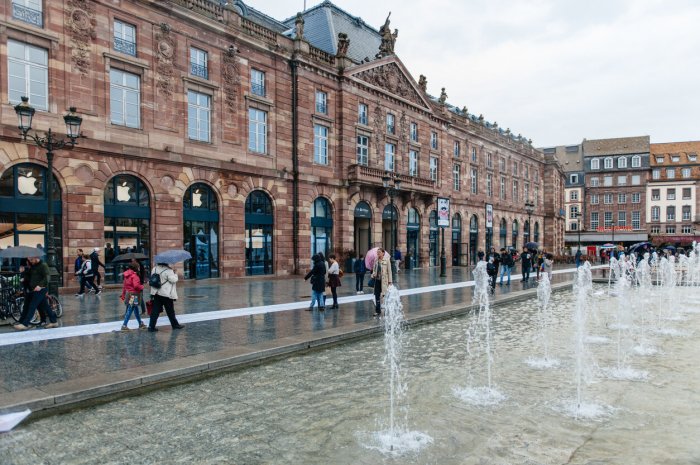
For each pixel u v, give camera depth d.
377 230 34.31
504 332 11.88
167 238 22.52
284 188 28.52
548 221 65.44
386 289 13.32
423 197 39.22
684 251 60.94
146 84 21.69
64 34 18.91
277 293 18.88
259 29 27.23
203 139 24.42
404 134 37.53
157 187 22.14
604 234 83.00
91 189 19.77
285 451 5.08
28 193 18.20
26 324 11.06
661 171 84.50
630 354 9.55
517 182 57.88
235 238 25.77
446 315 14.10
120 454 4.98
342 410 6.32
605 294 20.61
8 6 17.38
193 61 23.94
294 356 9.27
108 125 20.25
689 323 13.28
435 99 44.62
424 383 7.54
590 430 5.64
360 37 37.31
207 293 18.83
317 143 30.70
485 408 6.40
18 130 17.50
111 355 8.61
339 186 31.64
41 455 4.94
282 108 28.42
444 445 5.23
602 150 89.06
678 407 6.43
